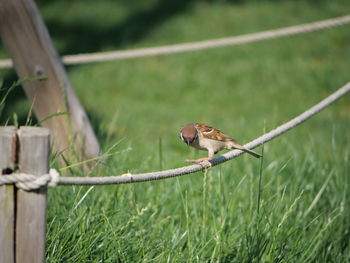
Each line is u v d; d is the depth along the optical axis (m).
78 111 11.66
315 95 22.03
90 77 23.11
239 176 11.33
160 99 21.58
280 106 20.94
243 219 9.69
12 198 5.82
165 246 8.69
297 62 24.45
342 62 24.83
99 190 9.50
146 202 9.90
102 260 8.00
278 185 10.30
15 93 20.84
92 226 8.31
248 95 21.83
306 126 18.36
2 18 11.27
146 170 10.47
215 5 29.05
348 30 27.33
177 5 29.09
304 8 29.06
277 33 13.39
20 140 5.75
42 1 29.83
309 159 12.16
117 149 11.83
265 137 8.64
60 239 7.91
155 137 17.28
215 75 23.25
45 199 5.91
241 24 27.17
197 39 25.86
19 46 11.38
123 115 19.47
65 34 26.69
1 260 5.88
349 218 10.50
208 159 8.05
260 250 8.65
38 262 5.99
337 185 11.02
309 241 9.50
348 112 20.72
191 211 9.88
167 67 23.92
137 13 28.31
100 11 28.56
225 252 8.72
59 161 10.44
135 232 8.86
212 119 19.28
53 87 11.57
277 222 9.34
